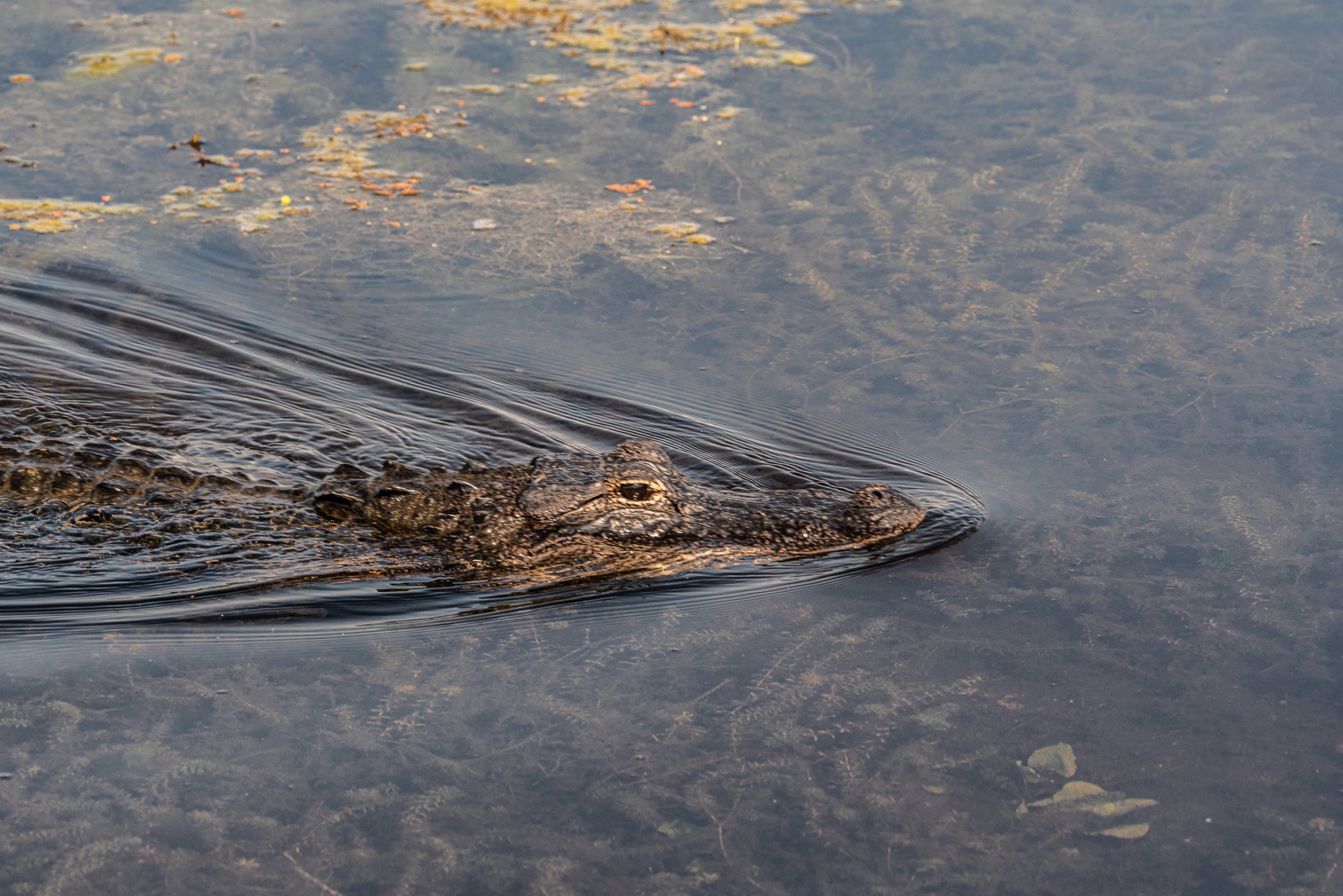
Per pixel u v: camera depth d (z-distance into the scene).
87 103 12.09
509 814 5.28
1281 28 13.49
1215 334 8.96
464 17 14.36
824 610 6.61
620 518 7.02
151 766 5.48
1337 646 6.22
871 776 5.49
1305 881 4.89
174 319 9.14
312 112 12.18
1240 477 7.55
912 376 8.62
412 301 9.48
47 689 5.96
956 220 10.45
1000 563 6.89
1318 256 9.78
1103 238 10.14
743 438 8.04
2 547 6.77
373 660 6.29
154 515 7.02
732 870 5.00
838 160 11.39
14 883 4.82
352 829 5.17
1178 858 5.03
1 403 7.83
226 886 4.85
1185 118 11.86
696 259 9.95
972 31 13.73
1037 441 7.96
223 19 14.00
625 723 5.84
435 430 8.09
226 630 6.43
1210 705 5.88
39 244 9.92
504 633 6.53
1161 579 6.75
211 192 10.81
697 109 12.26
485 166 11.29
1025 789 5.41
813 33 13.98
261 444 7.76
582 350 8.95
